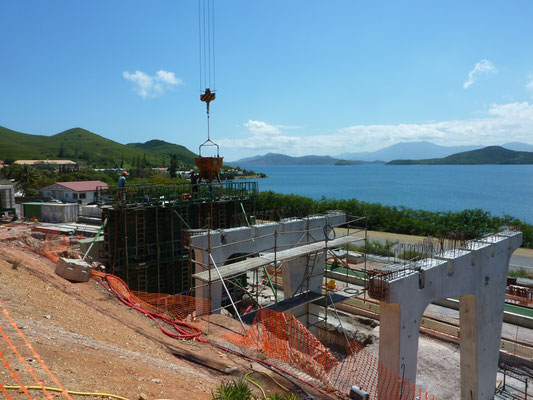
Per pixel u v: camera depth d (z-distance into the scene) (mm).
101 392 6531
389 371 13547
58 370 6836
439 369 20656
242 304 28844
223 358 12203
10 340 7543
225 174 38469
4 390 5430
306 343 14258
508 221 52531
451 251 16594
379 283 12875
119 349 9977
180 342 13281
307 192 188375
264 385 10484
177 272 28547
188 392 8242
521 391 19734
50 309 11469
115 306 16438
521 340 23625
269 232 22266
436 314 27688
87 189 72312
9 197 53531
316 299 22578
